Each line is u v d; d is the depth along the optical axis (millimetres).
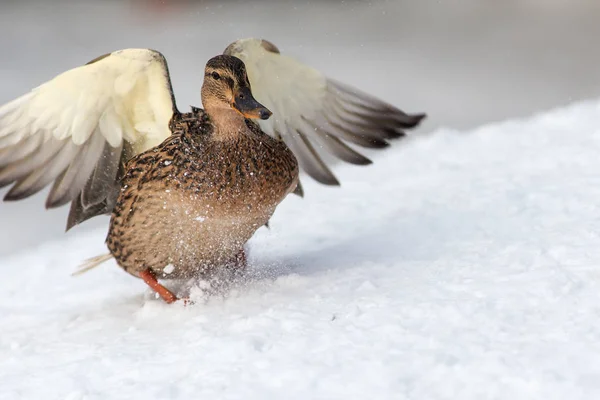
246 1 54469
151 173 9961
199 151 9812
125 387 7867
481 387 6891
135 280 12594
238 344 8344
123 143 11258
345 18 51938
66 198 11391
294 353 8047
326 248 12039
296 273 10812
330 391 7211
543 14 53625
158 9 53000
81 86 10594
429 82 36188
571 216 11359
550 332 7688
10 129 10727
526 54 42375
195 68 37500
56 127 10891
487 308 8422
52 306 11711
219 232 10086
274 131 12031
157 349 8852
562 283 8750
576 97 32375
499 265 9734
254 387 7477
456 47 44719
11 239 19984
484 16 53594
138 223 10133
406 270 10258
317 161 12383
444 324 8211
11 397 8078
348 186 16062
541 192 12727
